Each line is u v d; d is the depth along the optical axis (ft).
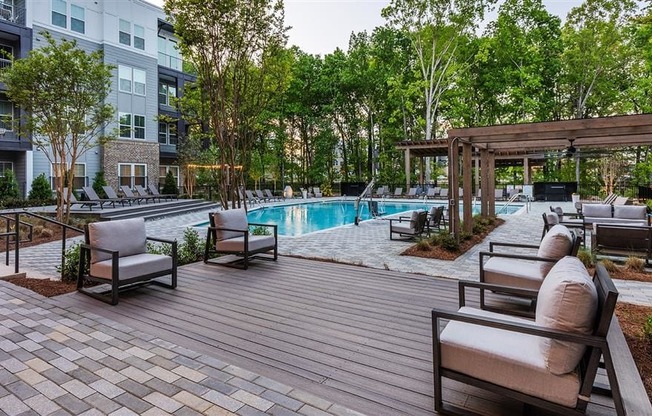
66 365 8.28
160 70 65.10
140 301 12.78
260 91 23.04
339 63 81.76
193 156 59.82
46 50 30.86
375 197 74.28
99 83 33.17
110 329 10.32
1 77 30.73
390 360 8.50
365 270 17.39
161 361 8.47
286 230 37.93
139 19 60.34
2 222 30.58
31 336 9.82
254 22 21.02
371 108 82.84
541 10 71.46
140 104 60.64
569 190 67.00
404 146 62.75
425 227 31.35
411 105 76.54
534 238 27.17
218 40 20.77
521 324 6.01
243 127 23.38
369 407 6.75
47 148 49.49
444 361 6.65
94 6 55.06
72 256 15.34
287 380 7.67
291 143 88.48
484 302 12.27
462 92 75.97
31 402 6.91
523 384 6.06
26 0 46.96
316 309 11.95
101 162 55.88
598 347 5.53
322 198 75.00
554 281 6.23
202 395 7.13
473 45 72.23
